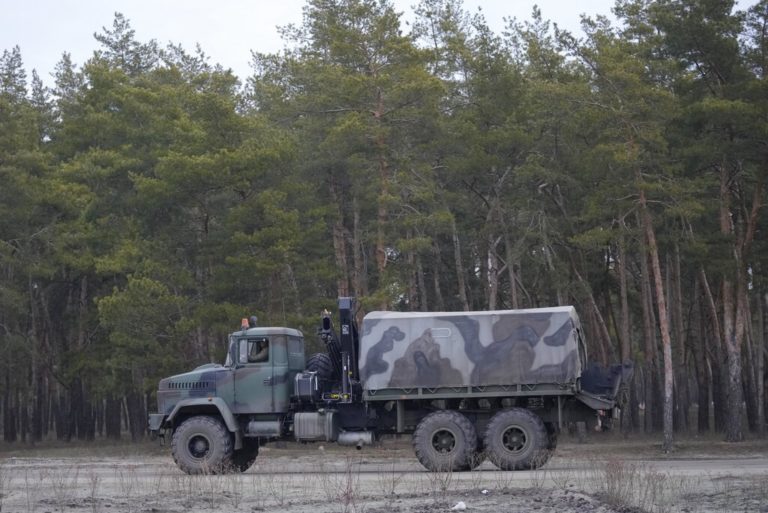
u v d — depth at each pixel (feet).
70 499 95.71
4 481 119.75
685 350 317.42
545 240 243.81
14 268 277.23
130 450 243.19
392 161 239.09
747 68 219.82
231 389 136.46
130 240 254.06
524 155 249.96
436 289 303.89
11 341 277.44
